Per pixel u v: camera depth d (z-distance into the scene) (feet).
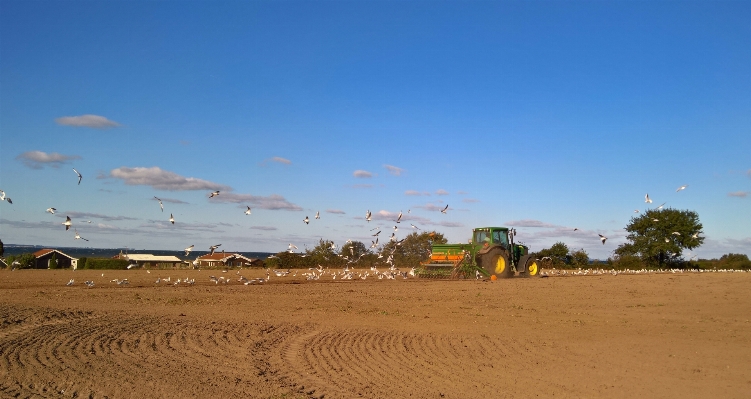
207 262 254.68
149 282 135.13
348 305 91.91
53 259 223.10
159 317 72.13
